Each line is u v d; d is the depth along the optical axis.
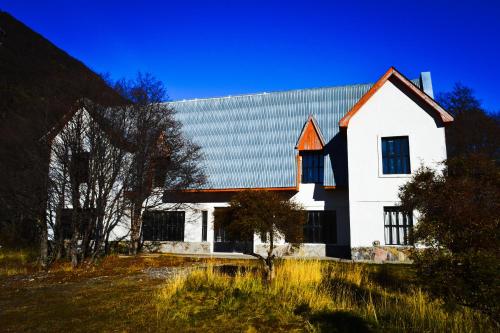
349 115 21.69
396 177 20.44
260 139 26.12
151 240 26.11
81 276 15.68
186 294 10.45
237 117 28.00
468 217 8.48
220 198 25.16
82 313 9.34
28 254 22.38
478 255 6.44
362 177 20.95
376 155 20.98
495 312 6.22
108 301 10.48
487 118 42.81
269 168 24.50
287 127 26.09
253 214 11.97
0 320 8.98
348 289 11.06
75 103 19.44
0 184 19.48
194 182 24.47
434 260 7.02
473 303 6.43
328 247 22.55
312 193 23.53
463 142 42.41
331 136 24.45
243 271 14.52
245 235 12.20
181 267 17.36
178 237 25.84
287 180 23.64
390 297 9.98
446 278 6.60
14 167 19.88
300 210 12.76
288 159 24.42
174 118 27.19
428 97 20.52
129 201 21.52
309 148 24.33
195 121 28.81
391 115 21.14
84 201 19.55
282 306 9.28
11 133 20.38
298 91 27.75
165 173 23.73
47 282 14.44
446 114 20.16
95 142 19.47
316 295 9.91
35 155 19.27
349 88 26.56
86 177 19.78
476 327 7.11
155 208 24.70
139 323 8.33
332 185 22.48
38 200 19.20
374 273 14.07
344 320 8.00
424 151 20.38
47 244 19.59
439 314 7.66
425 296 8.84
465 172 10.88
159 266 18.09
